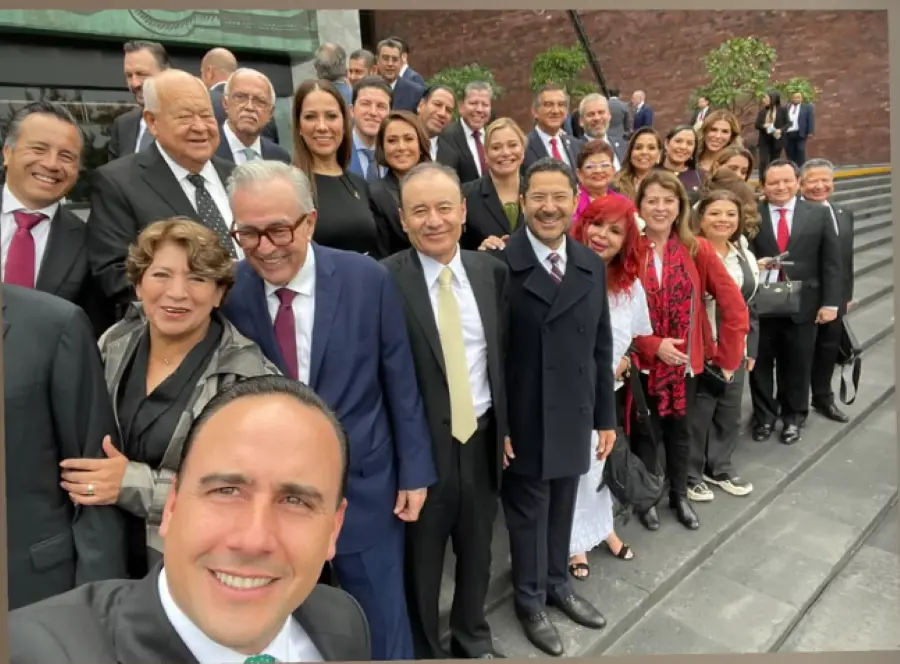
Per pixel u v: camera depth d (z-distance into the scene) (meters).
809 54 7.49
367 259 1.61
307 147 2.07
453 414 1.69
